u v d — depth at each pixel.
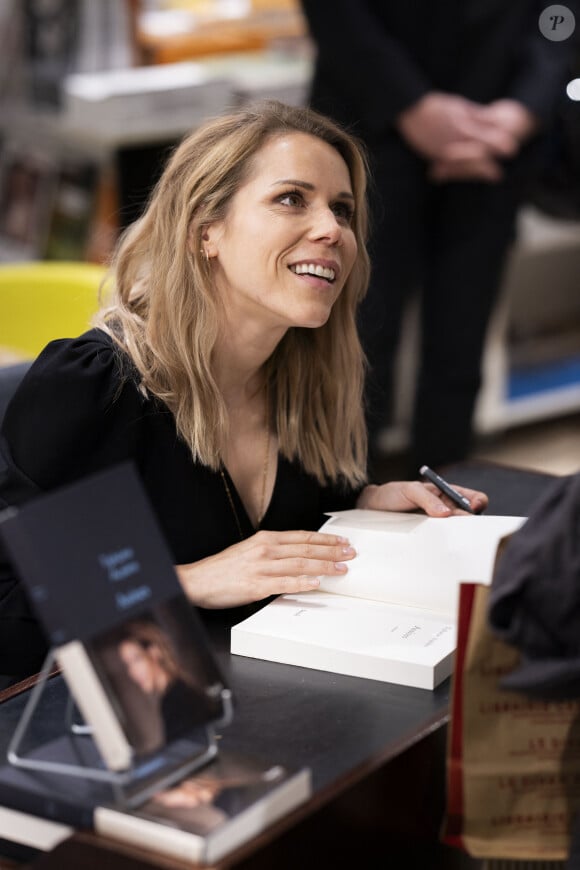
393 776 1.73
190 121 5.17
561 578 1.57
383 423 4.56
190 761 1.63
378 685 1.92
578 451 5.89
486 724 1.69
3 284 3.58
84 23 5.22
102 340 2.32
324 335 2.51
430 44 4.33
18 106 5.36
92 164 5.18
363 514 2.35
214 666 1.65
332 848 1.63
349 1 4.21
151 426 2.31
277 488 2.50
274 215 2.23
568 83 4.65
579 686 1.60
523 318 6.33
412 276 4.54
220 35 5.55
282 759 1.71
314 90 4.38
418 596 2.08
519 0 4.39
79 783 1.62
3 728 1.81
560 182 4.97
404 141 4.33
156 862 1.48
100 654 1.54
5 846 1.66
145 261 2.42
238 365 2.39
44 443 2.20
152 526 1.62
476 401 4.79
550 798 1.71
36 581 1.51
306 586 2.09
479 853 1.70
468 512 2.44
